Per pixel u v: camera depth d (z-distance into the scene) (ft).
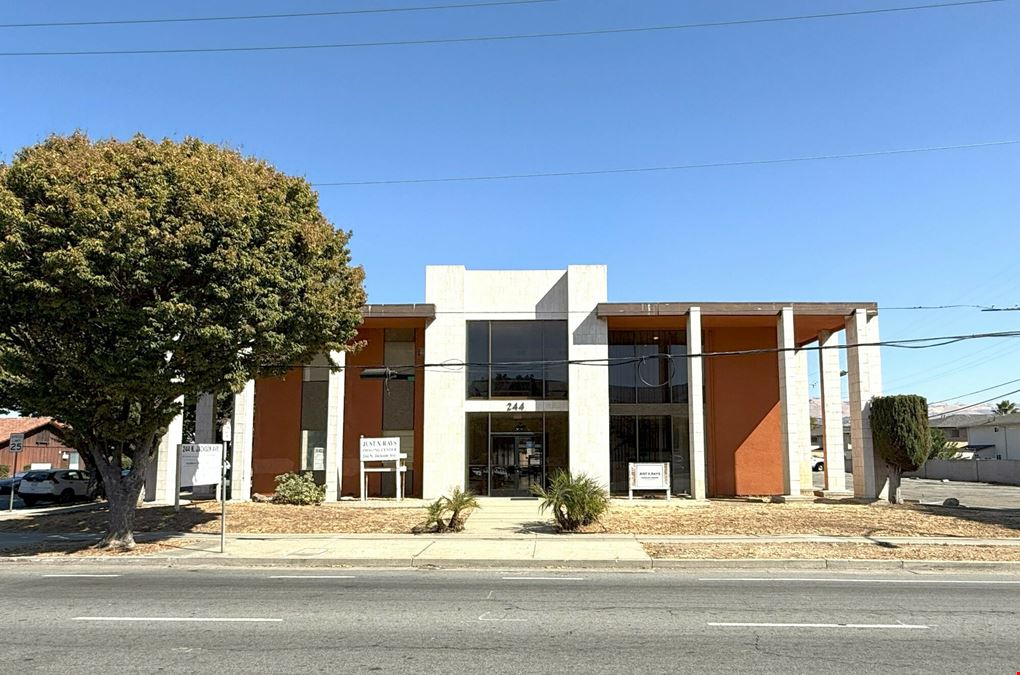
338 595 35.22
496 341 92.53
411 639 25.64
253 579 41.16
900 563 45.09
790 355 84.23
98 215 44.24
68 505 101.09
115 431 53.06
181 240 45.39
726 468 95.96
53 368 51.42
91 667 22.07
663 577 41.45
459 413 89.30
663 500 84.28
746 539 55.72
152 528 64.64
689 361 85.40
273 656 23.29
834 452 89.97
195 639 25.70
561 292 92.68
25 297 46.03
